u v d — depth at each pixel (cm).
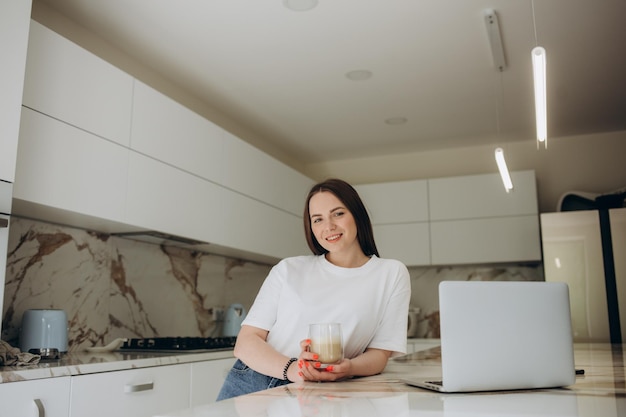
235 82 381
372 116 443
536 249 462
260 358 151
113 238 326
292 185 457
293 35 320
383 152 536
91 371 220
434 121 455
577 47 334
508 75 371
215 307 419
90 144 260
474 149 521
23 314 253
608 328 411
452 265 508
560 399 111
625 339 406
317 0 286
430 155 533
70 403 209
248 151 396
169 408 262
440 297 122
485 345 121
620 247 418
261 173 411
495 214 478
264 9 294
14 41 218
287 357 149
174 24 309
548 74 370
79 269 301
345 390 124
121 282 330
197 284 400
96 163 262
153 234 317
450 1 288
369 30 315
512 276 501
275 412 94
